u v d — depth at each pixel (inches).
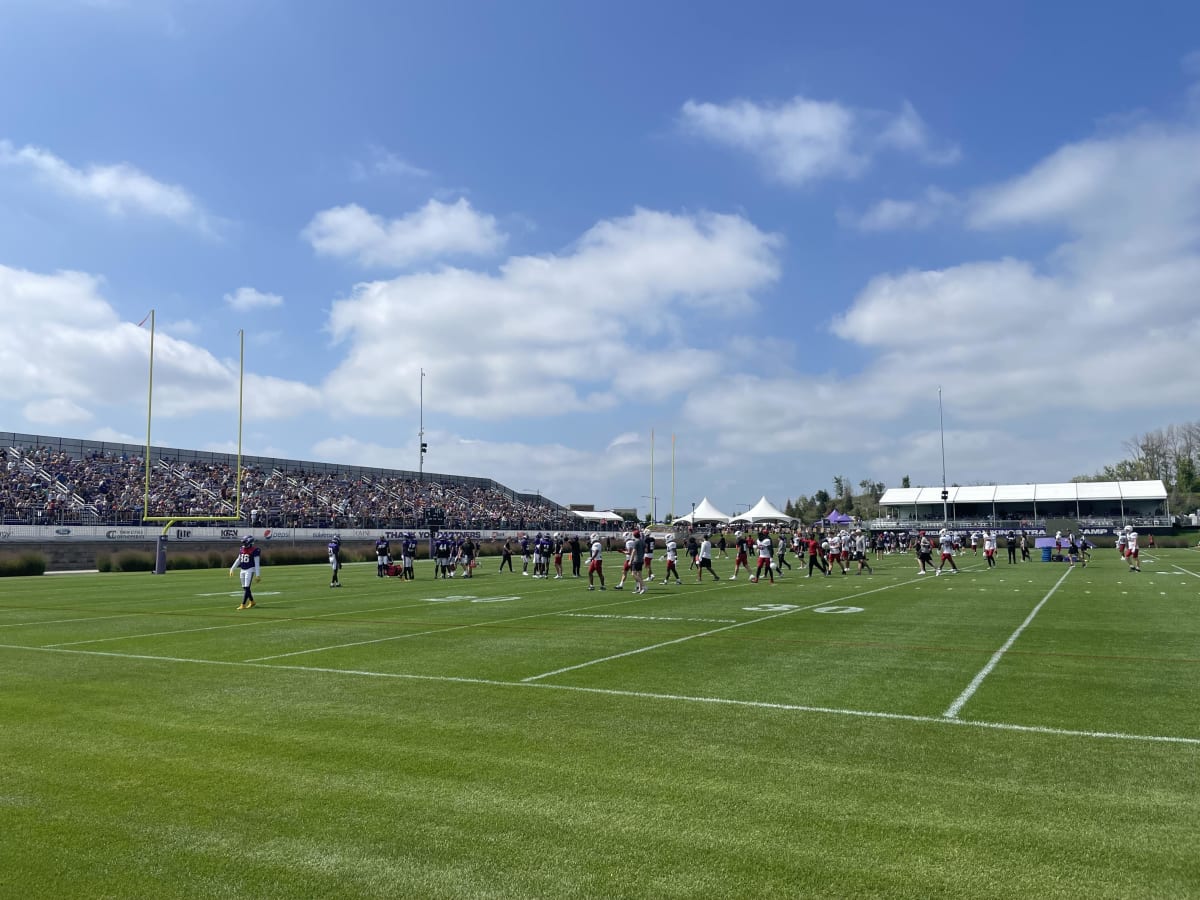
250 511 2069.4
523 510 3159.5
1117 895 163.6
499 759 258.2
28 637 558.6
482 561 1865.2
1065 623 598.2
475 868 178.7
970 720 303.0
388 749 270.4
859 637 528.7
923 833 195.5
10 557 1346.0
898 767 246.5
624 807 214.8
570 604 783.7
